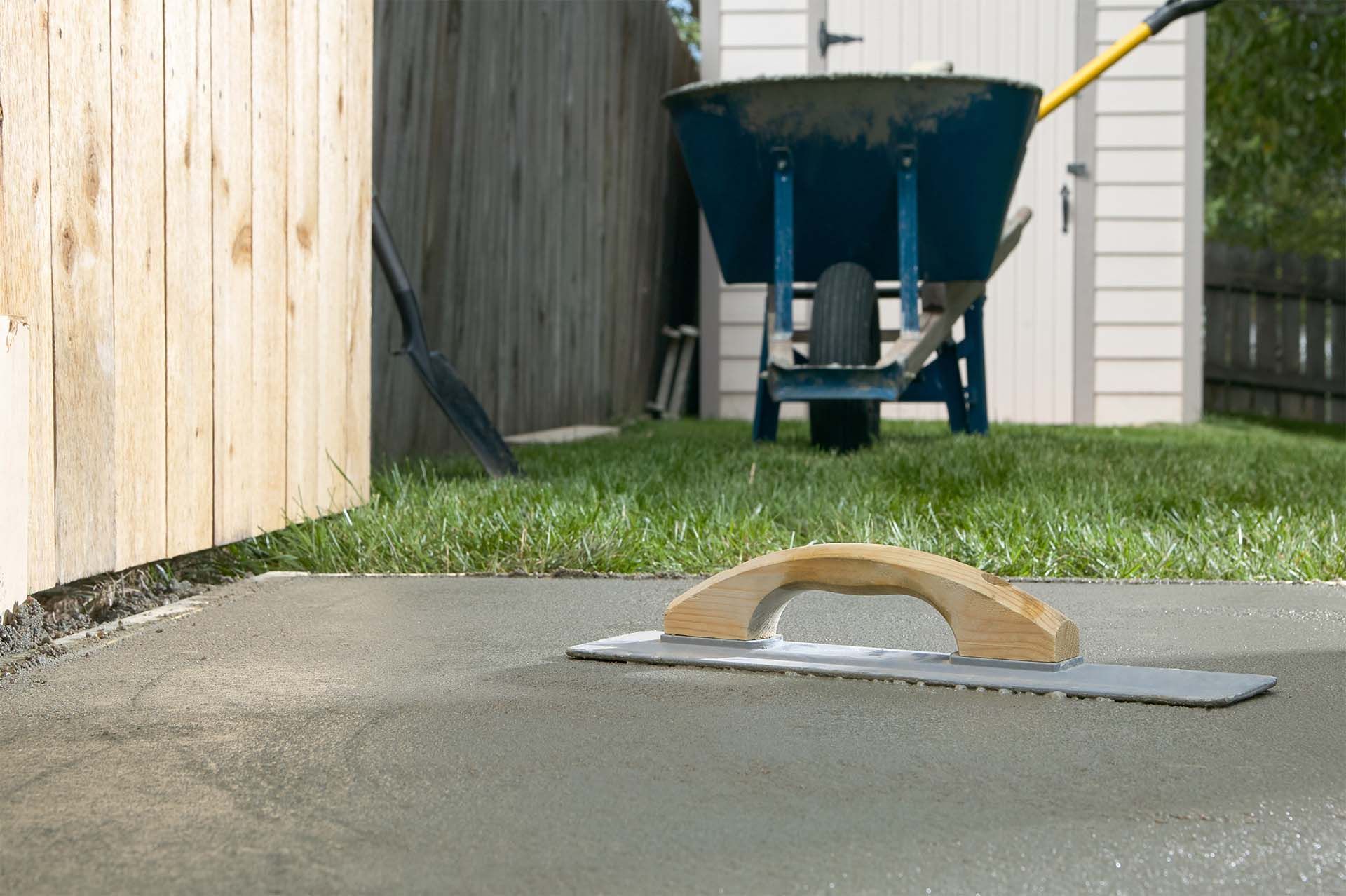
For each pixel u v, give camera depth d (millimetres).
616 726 1180
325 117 2660
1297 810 927
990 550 2365
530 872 814
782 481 3199
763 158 4480
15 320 1500
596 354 6766
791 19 8070
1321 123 11578
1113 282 7949
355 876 811
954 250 4652
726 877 806
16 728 1188
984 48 7980
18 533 1525
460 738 1141
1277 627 1707
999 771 1030
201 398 2088
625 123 7273
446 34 4344
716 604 1501
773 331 4895
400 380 4039
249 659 1513
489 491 2844
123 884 801
